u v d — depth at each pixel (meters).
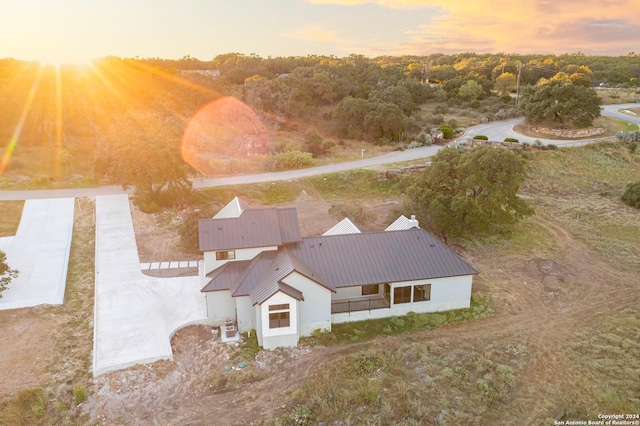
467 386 23.31
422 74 142.50
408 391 22.91
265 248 30.36
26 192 51.50
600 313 30.52
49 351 26.25
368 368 24.78
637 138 64.00
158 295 32.12
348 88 103.56
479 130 75.75
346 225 35.16
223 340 27.47
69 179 57.00
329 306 28.05
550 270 36.12
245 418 21.47
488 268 37.06
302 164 62.69
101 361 24.97
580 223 45.28
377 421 21.00
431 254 31.03
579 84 101.56
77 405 22.36
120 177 48.75
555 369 24.88
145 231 43.28
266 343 26.58
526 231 43.34
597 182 55.72
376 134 80.69
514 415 21.62
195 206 49.62
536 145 61.72
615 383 23.62
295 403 22.36
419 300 30.55
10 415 21.44
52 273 35.03
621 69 142.88
